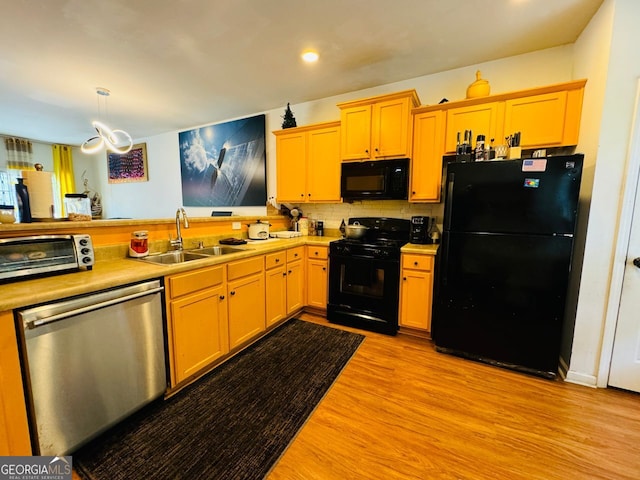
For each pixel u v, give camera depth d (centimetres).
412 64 267
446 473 127
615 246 179
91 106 378
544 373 200
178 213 231
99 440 144
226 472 127
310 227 369
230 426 154
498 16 198
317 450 139
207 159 459
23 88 320
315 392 183
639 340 179
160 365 166
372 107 277
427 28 212
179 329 174
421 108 259
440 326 231
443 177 270
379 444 143
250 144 414
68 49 239
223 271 205
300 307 310
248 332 233
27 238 136
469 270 216
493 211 204
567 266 188
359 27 210
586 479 124
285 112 366
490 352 216
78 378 130
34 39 224
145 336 157
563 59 237
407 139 264
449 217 219
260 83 307
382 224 312
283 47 237
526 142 225
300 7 187
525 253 198
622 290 180
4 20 199
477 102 239
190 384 190
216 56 251
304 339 256
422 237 273
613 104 173
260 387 188
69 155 616
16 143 552
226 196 446
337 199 312
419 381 196
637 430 152
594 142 185
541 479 124
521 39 227
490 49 242
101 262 183
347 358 225
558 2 183
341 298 289
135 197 572
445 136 254
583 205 198
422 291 249
